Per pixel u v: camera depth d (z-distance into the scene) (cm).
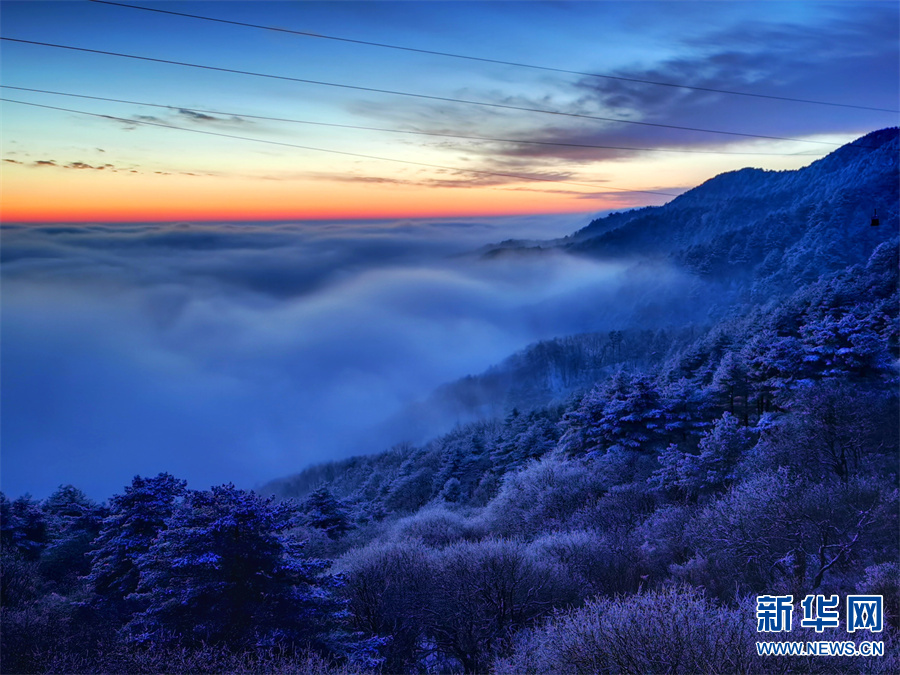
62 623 2588
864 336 4609
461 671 2719
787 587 2184
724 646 1368
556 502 4741
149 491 3331
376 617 2783
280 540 2158
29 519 4806
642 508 4034
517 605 2655
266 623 2002
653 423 5231
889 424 3262
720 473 3834
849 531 2327
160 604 2094
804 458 3259
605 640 1517
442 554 3108
